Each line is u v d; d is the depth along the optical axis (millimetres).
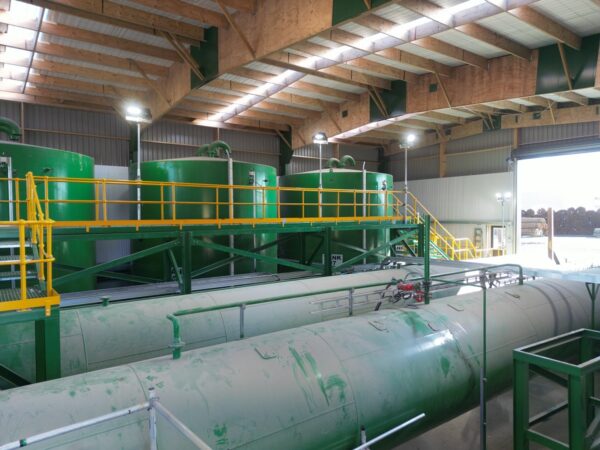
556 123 23625
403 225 15969
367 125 23156
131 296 9938
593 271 8227
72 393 3764
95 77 17672
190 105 21875
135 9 13430
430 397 5598
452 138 29094
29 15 13445
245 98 21609
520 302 7859
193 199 12836
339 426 4664
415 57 17469
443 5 12680
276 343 5012
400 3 11953
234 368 4465
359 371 5062
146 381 4051
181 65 16953
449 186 29859
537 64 16297
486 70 17750
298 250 17891
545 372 6211
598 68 14781
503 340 6879
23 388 3824
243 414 4117
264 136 28188
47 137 20609
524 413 5730
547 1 12859
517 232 26250
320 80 20422
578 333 6441
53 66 16703
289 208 18531
